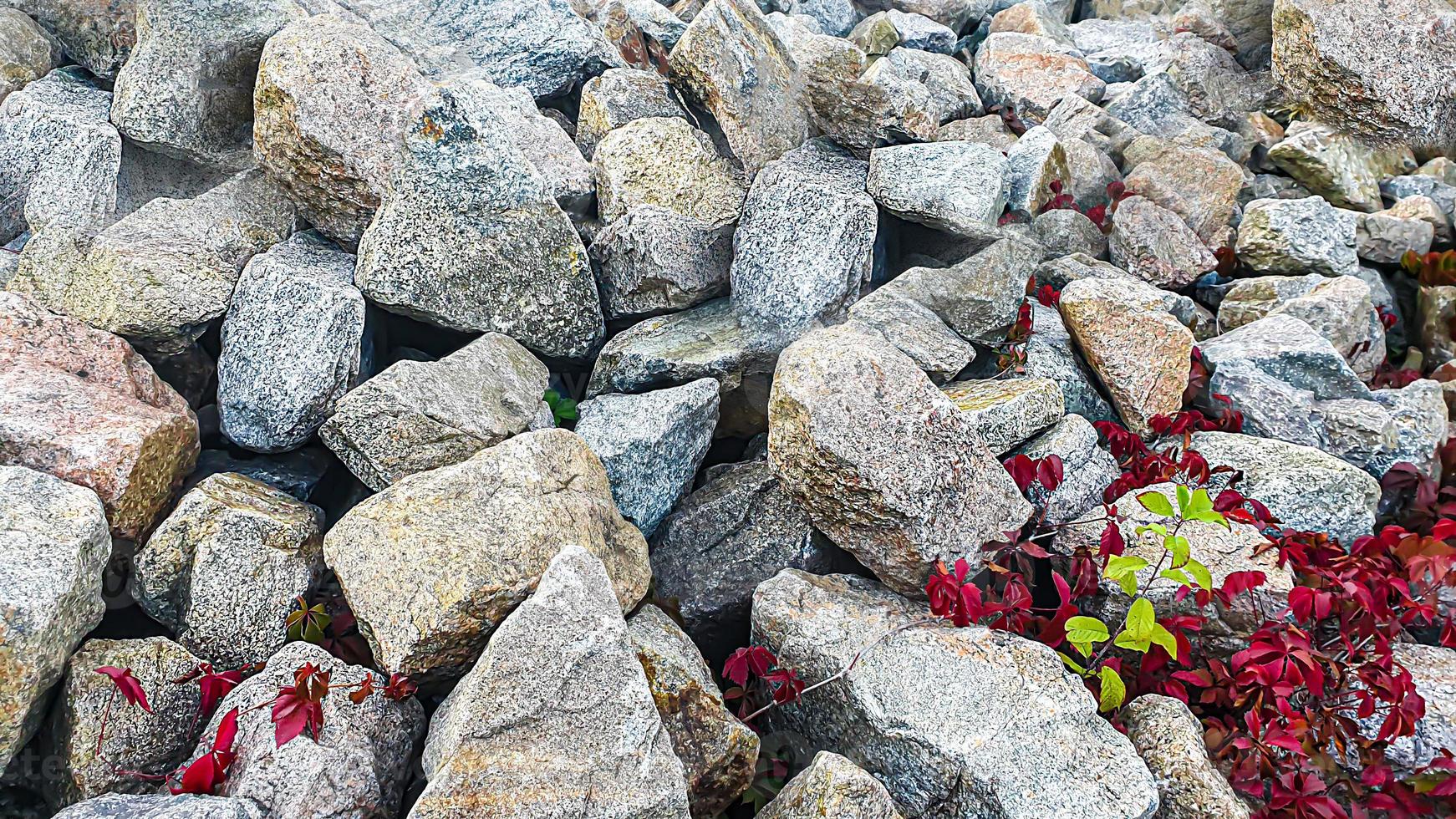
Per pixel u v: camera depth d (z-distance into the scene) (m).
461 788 1.14
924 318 1.78
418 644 1.28
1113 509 1.54
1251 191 2.40
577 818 1.14
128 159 1.90
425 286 1.66
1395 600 1.51
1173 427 1.74
